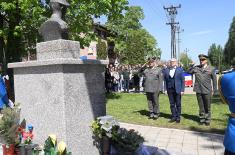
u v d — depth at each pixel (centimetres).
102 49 4706
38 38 1780
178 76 1025
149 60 1118
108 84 2197
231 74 340
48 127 540
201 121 1002
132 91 2475
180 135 857
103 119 550
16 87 597
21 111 586
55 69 525
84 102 548
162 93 2039
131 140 548
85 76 553
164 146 741
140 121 1070
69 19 1736
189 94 2136
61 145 491
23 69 580
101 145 567
